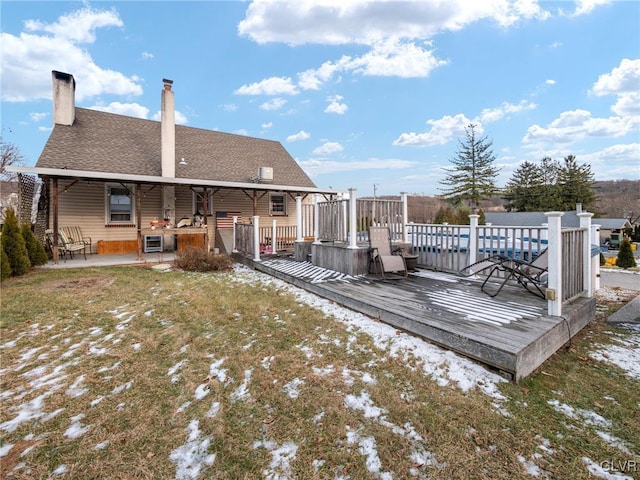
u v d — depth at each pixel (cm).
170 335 377
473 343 295
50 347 347
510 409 231
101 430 218
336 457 191
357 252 618
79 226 1034
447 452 192
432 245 670
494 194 3619
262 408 239
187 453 197
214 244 1245
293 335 371
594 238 625
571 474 177
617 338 369
